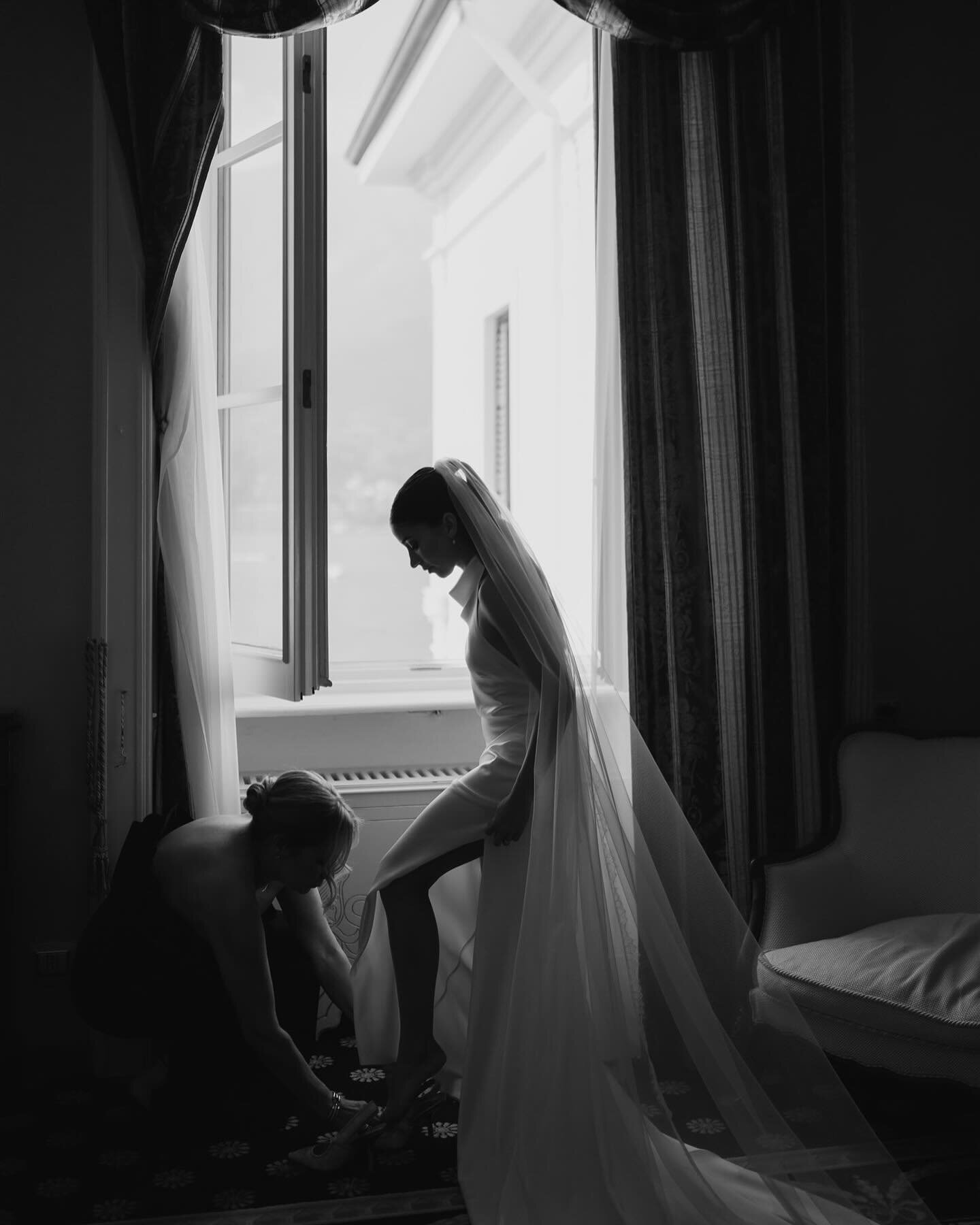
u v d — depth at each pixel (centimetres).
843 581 305
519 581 229
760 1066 228
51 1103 253
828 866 259
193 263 274
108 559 272
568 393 403
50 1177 218
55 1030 274
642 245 288
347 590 1135
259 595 294
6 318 272
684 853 248
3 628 274
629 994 218
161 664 275
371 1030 250
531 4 411
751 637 294
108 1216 204
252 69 290
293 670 278
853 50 321
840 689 305
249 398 290
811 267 297
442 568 246
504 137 531
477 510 233
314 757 317
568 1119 206
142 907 234
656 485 288
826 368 300
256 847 235
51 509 275
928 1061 208
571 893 219
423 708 321
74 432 276
